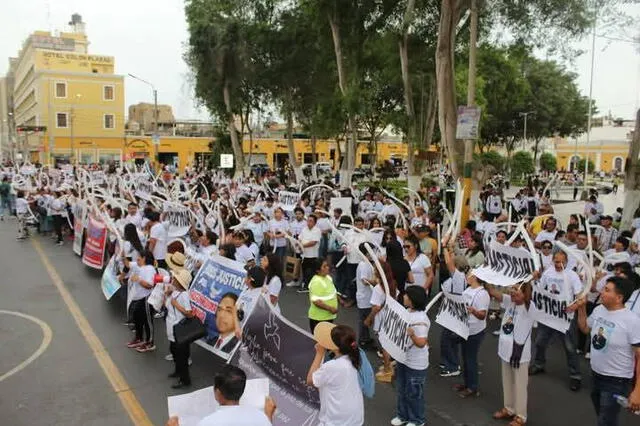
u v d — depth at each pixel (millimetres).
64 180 25516
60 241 18469
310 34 31312
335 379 4660
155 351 8641
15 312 10523
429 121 29094
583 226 11773
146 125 81250
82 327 9688
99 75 67438
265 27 32094
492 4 19703
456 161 18047
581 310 7195
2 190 25375
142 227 13586
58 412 6578
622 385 5348
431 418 6621
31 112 75562
